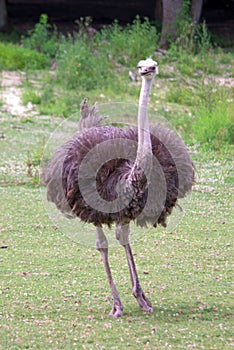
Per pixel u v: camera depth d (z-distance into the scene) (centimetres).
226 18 5216
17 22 5044
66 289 1325
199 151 2488
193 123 2738
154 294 1290
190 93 3253
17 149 2491
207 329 1112
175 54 3931
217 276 1393
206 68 3738
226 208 1888
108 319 1166
